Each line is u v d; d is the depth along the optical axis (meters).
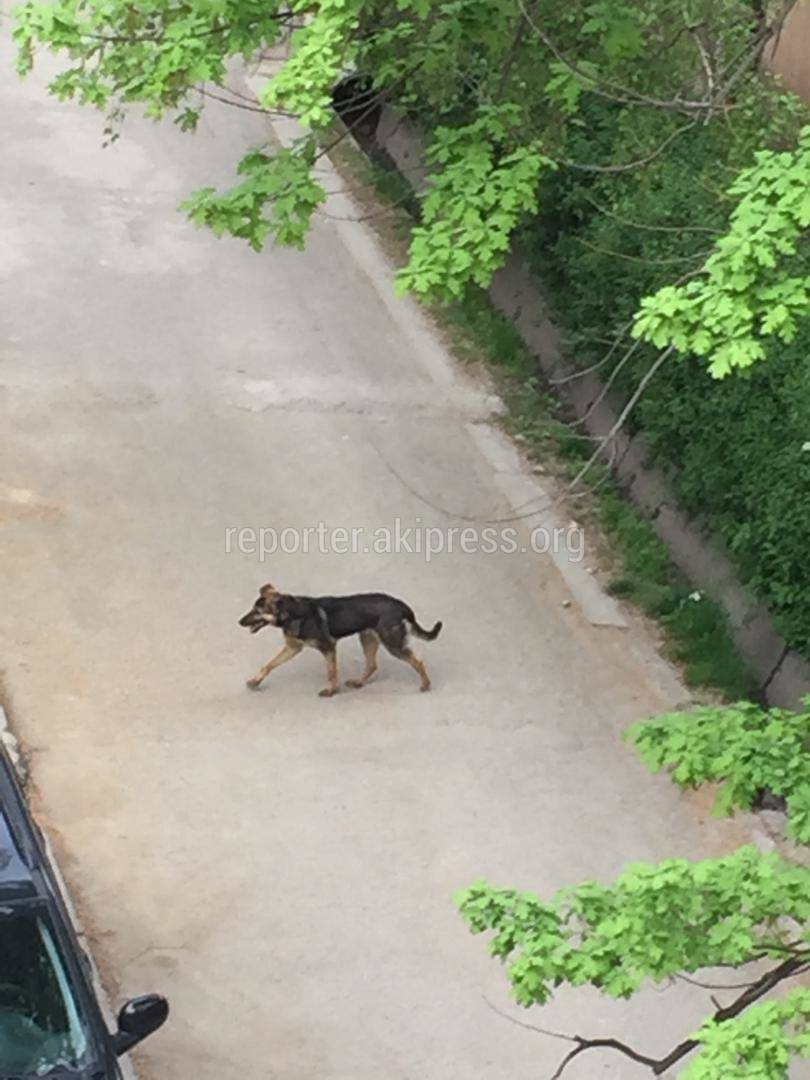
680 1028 8.99
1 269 16.20
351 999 8.92
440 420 14.87
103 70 9.08
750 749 6.82
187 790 10.33
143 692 11.16
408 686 11.66
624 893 6.14
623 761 11.18
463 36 9.18
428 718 11.33
